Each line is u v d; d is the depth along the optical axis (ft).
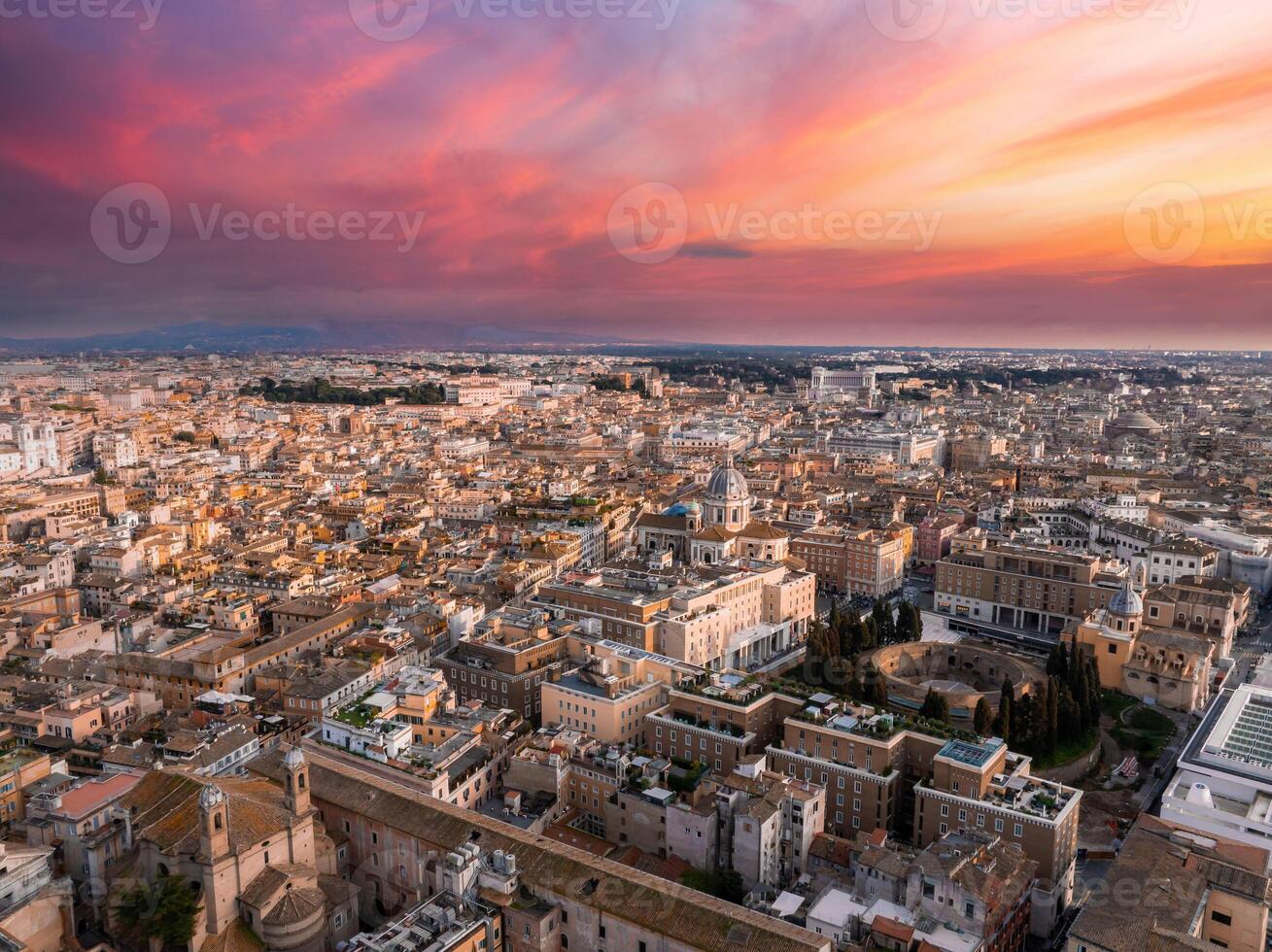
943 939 530.27
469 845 545.85
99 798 577.43
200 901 505.66
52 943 494.59
